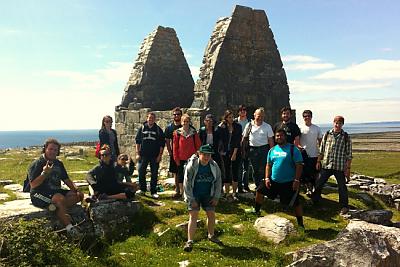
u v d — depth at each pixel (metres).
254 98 16.64
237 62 16.20
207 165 8.44
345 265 7.09
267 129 11.25
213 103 15.27
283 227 8.84
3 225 7.33
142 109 17.80
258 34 17.05
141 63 19.38
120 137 19.28
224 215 10.37
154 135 11.76
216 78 15.42
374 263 7.05
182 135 11.09
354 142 107.12
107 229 9.27
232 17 16.16
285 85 17.75
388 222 10.62
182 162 11.15
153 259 7.79
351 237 7.45
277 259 7.70
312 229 9.38
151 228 9.55
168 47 19.95
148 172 17.11
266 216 9.59
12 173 17.91
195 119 14.83
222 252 8.11
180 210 10.45
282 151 9.45
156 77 19.23
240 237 8.98
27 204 9.27
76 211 9.21
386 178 25.45
